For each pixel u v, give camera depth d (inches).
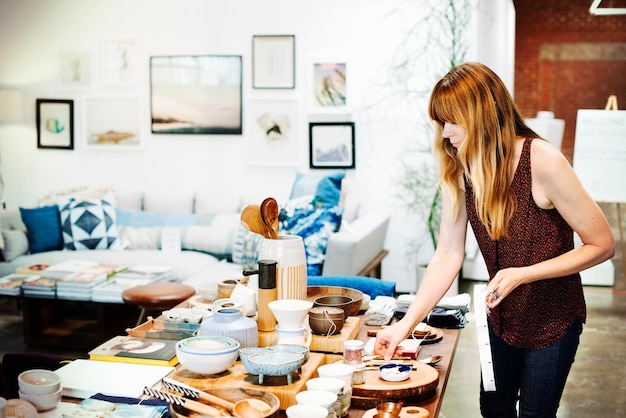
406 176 257.1
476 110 75.3
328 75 258.1
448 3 251.3
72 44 278.8
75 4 277.0
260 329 85.0
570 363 80.7
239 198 253.6
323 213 190.7
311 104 259.8
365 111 258.8
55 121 281.3
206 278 191.3
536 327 79.5
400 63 255.3
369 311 100.1
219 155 270.2
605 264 273.9
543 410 80.9
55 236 234.1
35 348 191.2
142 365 77.9
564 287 78.7
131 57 274.4
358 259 193.6
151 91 272.7
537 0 364.2
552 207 78.1
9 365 88.4
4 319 223.5
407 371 74.6
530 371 80.7
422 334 93.1
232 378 72.1
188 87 269.6
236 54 265.7
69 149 281.4
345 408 67.5
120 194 257.8
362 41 257.3
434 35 253.1
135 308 201.9
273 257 88.0
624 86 360.8
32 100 283.3
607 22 358.9
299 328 80.3
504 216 78.5
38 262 220.5
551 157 75.5
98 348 82.4
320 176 243.0
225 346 75.0
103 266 201.9
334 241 186.5
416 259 258.5
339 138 259.3
